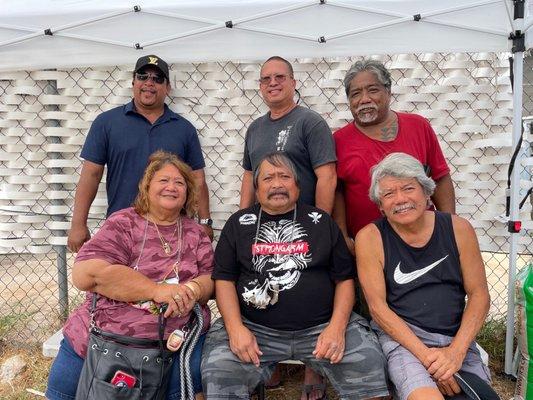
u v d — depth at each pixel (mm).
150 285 2430
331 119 3438
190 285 2486
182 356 2424
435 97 3363
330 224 2598
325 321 2566
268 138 2961
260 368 2490
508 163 3348
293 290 2500
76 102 3506
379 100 2746
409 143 2842
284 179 2551
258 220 2629
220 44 3283
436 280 2443
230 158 3527
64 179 3566
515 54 2977
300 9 3182
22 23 3264
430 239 2479
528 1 3025
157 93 3131
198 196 2785
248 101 3455
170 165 2627
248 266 2570
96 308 2477
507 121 3318
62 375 2504
